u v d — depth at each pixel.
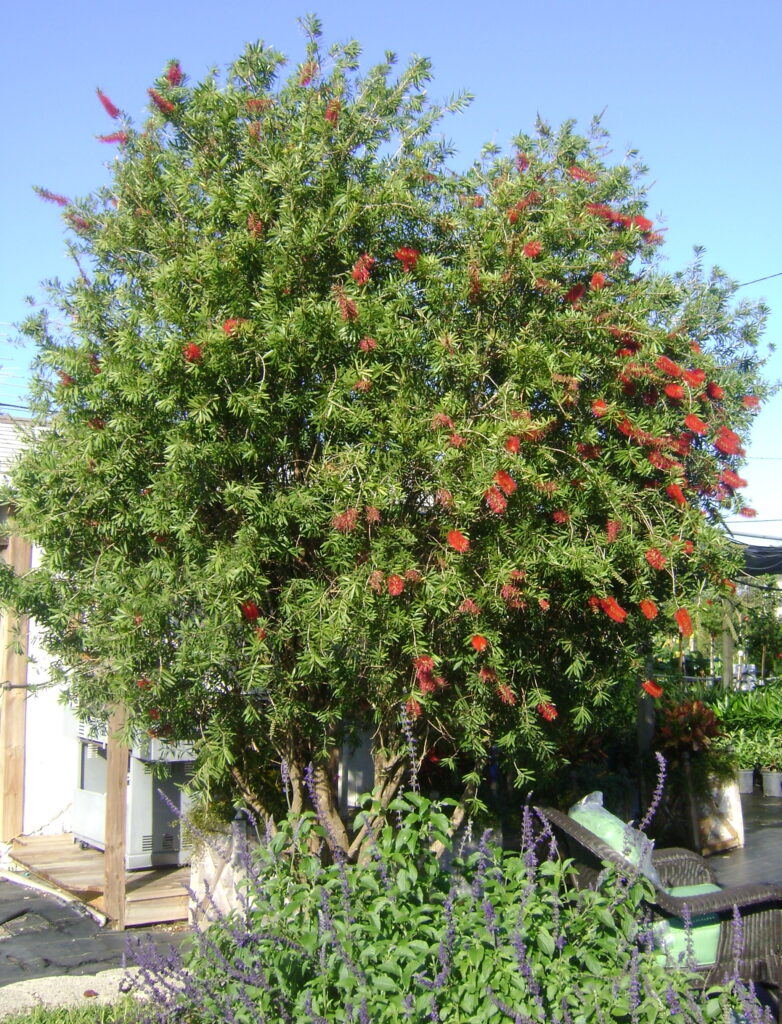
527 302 4.62
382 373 4.26
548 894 3.76
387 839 3.70
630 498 4.48
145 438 4.37
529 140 5.25
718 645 15.52
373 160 4.82
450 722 4.45
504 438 4.07
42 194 4.82
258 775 5.66
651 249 5.30
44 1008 4.77
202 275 4.39
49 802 8.12
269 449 4.36
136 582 4.20
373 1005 3.15
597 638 4.84
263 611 4.44
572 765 6.97
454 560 4.09
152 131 4.90
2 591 4.70
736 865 7.73
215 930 3.88
